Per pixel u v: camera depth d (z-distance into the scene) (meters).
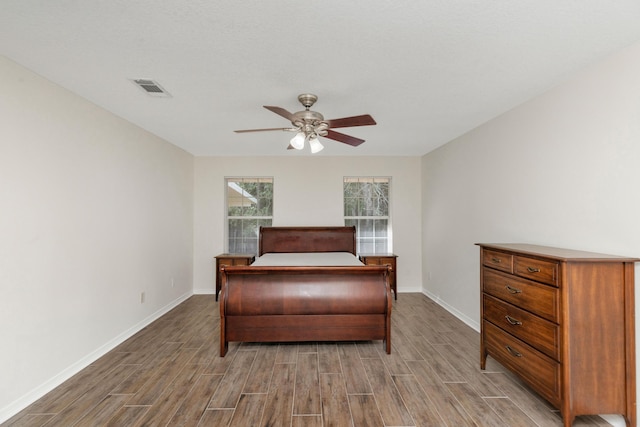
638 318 1.88
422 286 5.46
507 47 1.93
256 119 3.37
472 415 2.05
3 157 2.04
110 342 3.09
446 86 2.52
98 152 2.95
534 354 2.07
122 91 2.61
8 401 2.05
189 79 2.38
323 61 2.11
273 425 1.95
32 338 2.22
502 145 3.18
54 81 2.42
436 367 2.71
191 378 2.51
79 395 2.27
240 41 1.86
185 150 4.96
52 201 2.42
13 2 1.49
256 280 2.96
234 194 5.52
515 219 2.98
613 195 2.02
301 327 2.96
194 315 4.16
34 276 2.25
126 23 1.68
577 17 1.63
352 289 2.97
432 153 5.00
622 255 1.96
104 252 3.02
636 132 1.89
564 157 2.41
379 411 2.09
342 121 2.49
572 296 1.83
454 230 4.21
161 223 4.18
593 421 2.00
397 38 1.83
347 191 5.56
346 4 1.52
